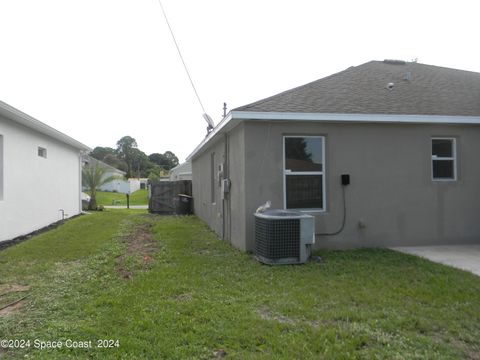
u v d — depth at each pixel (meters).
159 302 4.52
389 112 7.97
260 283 5.42
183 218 15.14
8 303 4.59
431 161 8.45
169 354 3.27
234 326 3.86
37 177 11.47
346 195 8.04
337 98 8.36
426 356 3.27
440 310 4.34
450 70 11.09
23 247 8.16
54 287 5.19
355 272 6.02
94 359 3.20
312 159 8.00
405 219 8.30
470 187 8.60
